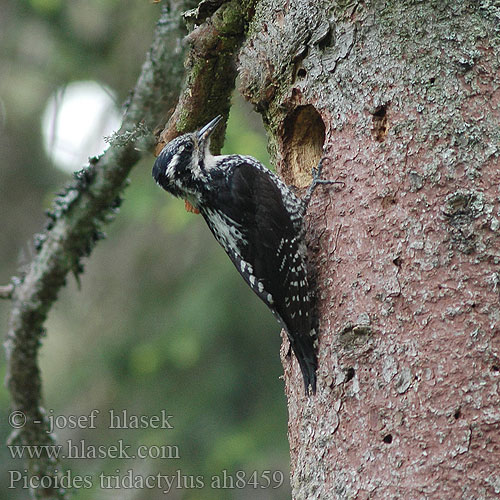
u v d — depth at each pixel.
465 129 8.52
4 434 18.56
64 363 19.47
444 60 8.71
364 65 9.05
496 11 8.77
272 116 10.16
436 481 7.87
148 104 11.32
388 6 8.99
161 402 18.39
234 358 18.47
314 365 8.98
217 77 11.07
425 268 8.35
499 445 7.82
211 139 11.81
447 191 8.43
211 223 10.36
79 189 12.15
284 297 9.28
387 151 8.76
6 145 21.62
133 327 18.95
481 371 8.00
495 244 8.23
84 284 19.67
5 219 21.75
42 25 19.16
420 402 8.09
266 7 10.15
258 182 9.88
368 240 8.73
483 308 8.12
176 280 19.05
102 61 18.48
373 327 8.49
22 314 12.93
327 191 9.20
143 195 17.33
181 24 11.18
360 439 8.34
